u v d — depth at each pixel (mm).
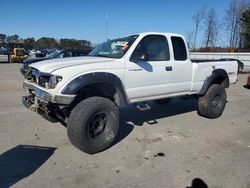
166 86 5844
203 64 6621
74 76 4430
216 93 6914
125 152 4750
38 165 4184
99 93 5105
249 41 47156
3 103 8398
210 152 4820
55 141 5176
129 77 5125
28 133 5582
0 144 4977
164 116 7203
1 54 43969
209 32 48781
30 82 5062
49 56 13773
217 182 3787
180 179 3846
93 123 4574
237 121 6914
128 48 5191
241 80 16953
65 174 3930
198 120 6902
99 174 3955
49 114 4648
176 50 6055
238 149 4988
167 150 4875
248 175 4000
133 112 7520
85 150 4547
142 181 3779
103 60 4938
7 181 3699
